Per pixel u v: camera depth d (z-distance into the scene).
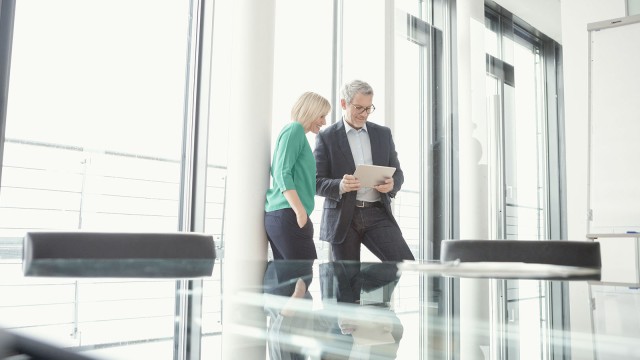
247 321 0.52
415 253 4.49
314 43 3.95
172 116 3.35
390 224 2.73
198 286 0.70
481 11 4.79
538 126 4.99
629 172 3.70
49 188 3.15
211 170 3.34
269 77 3.07
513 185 4.93
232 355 0.40
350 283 0.80
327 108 2.72
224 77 3.40
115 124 3.37
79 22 3.29
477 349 0.43
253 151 2.99
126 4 3.42
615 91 3.82
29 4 3.10
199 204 3.25
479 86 4.75
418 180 4.53
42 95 3.14
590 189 3.84
